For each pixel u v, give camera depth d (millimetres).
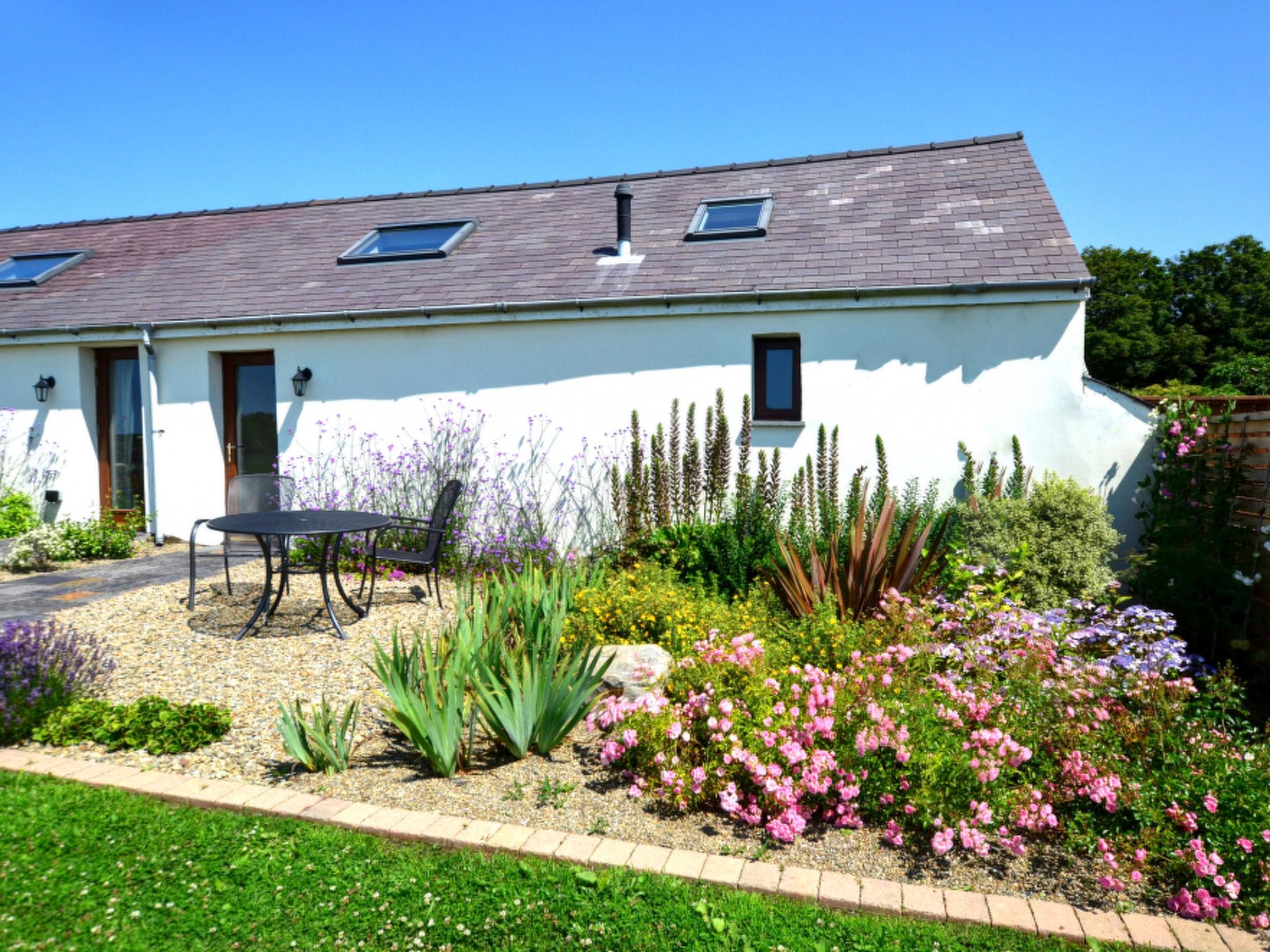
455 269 9539
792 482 7848
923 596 5559
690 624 5117
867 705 3449
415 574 8117
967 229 8133
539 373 8594
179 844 3039
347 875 2861
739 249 8719
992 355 7281
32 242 13500
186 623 6012
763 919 2672
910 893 2811
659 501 8000
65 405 10281
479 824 3193
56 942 2486
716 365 8047
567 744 4086
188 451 9844
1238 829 2898
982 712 3551
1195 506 6172
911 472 7516
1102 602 5875
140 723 3988
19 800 3334
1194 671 5316
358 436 9164
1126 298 28906
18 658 4281
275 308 9305
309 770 3707
